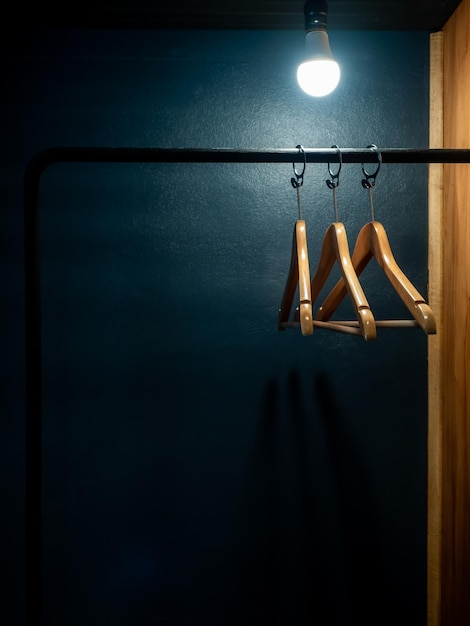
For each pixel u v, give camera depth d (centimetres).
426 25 219
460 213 198
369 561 227
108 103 221
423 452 227
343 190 224
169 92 222
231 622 226
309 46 187
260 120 223
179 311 223
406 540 227
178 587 225
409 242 225
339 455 226
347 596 227
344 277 146
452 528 207
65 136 220
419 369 227
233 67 222
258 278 224
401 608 228
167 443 224
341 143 224
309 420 226
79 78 220
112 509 224
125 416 223
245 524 226
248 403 225
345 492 226
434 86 222
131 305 222
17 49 219
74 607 224
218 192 223
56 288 221
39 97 220
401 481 227
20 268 221
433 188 222
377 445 226
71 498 223
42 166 144
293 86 224
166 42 222
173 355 223
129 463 223
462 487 196
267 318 225
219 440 225
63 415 222
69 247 221
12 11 209
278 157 147
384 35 225
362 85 225
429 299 225
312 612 227
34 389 150
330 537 227
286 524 226
